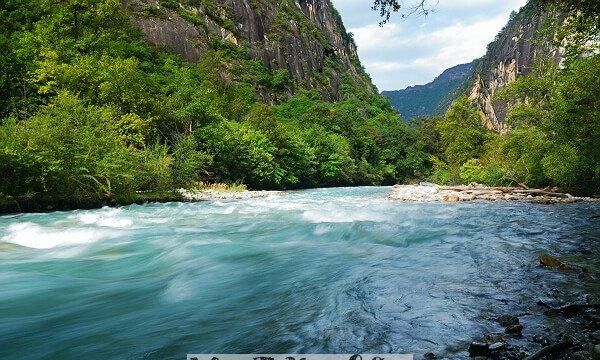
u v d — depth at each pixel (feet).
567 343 10.60
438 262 22.66
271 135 161.17
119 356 12.03
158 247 30.53
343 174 211.61
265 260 24.97
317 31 425.28
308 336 12.47
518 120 101.86
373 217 46.34
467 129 189.16
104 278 22.29
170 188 89.04
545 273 19.52
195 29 268.62
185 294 18.48
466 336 11.89
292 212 53.88
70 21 135.85
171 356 11.75
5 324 15.17
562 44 78.28
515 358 10.07
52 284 21.04
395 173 274.16
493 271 20.13
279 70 313.12
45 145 63.36
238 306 16.29
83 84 107.76
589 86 75.10
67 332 14.21
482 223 39.63
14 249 30.76
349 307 15.08
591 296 15.05
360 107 383.45
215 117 134.00
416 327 12.74
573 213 48.67
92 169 68.85
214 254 27.22
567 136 82.43
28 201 61.52
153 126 114.93
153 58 208.13
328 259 24.54
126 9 238.68
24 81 103.71
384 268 21.48
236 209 60.34
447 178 183.62
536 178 98.32
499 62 375.86
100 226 43.16
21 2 157.99
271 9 359.66
